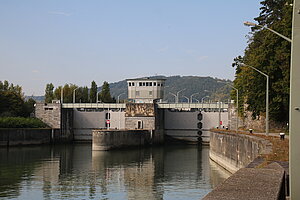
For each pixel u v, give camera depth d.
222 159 78.31
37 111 139.88
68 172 72.50
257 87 69.50
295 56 12.34
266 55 67.31
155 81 144.12
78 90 192.88
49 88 196.00
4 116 141.75
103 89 196.62
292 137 12.54
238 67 121.31
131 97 146.00
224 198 12.01
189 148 125.12
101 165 82.69
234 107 115.62
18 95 157.62
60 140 138.50
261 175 16.66
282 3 90.25
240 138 61.41
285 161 29.12
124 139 120.06
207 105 133.62
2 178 65.25
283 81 64.44
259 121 97.56
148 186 59.22
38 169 75.81
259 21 102.25
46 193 53.94
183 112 141.12
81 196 52.28
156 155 103.31
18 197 51.22
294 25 12.34
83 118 144.75
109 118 142.50
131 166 81.25
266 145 42.81
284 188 16.81
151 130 132.00
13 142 122.62
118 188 57.84
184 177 66.88
